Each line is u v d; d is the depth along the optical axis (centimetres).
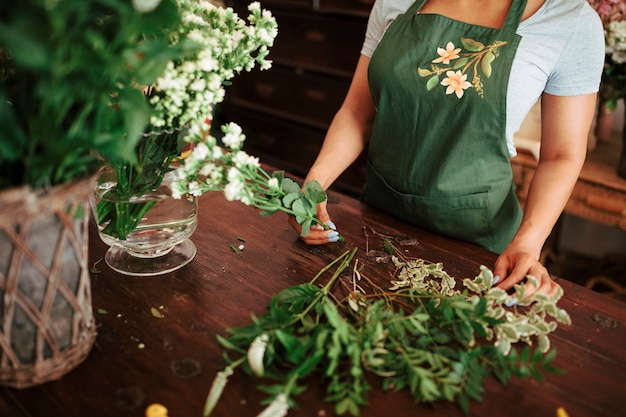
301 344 88
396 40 150
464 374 89
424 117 147
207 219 141
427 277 119
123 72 77
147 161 104
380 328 90
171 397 86
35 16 68
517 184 244
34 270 79
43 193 76
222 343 89
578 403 89
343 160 158
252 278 117
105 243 127
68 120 81
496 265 120
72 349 88
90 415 83
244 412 84
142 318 103
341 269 119
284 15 320
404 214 159
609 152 255
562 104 139
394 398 88
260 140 363
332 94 314
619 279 264
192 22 95
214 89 98
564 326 108
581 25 135
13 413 82
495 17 144
